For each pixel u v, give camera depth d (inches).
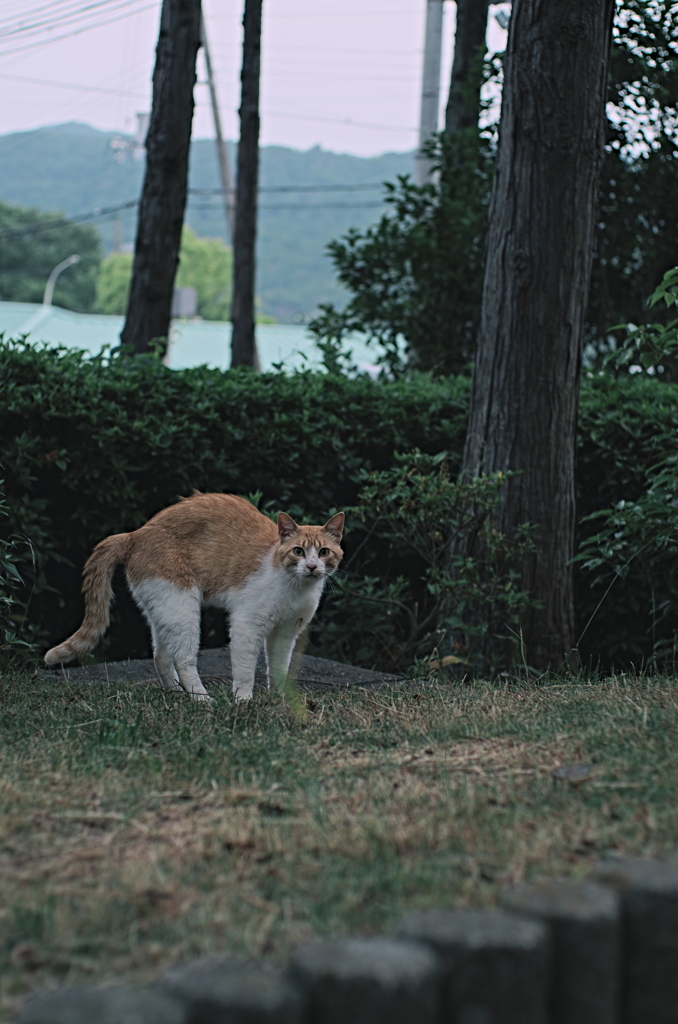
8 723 153.0
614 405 262.4
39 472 223.5
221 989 71.3
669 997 85.9
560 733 140.9
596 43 215.8
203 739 143.4
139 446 230.2
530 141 216.2
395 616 256.2
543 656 218.4
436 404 266.8
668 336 214.1
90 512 228.5
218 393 241.3
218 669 220.5
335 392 261.0
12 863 98.8
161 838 106.0
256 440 244.1
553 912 81.7
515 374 219.8
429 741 141.6
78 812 112.7
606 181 369.4
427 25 553.9
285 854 100.3
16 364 219.0
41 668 215.9
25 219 1756.9
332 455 254.1
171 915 87.4
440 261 379.6
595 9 214.4
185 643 184.4
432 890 89.9
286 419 246.2
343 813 111.4
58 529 229.3
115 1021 66.0
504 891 87.6
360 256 393.1
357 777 127.0
